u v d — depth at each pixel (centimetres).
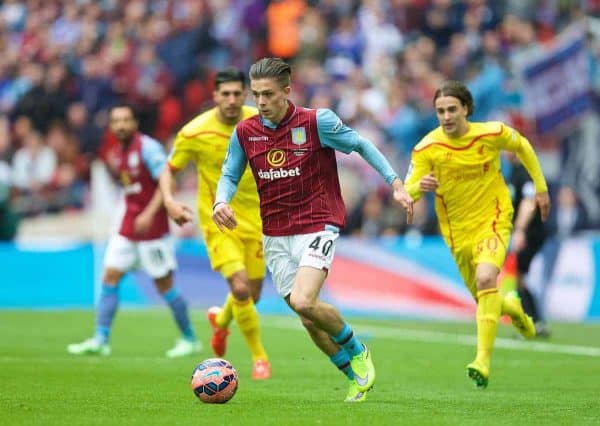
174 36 7344
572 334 4459
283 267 2216
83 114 7194
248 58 7250
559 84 6469
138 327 4659
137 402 2178
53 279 5941
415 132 6400
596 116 6438
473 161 2781
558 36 6562
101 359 3325
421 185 2672
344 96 6662
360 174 6222
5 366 3017
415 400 2308
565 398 2383
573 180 6328
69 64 7431
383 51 6875
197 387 2148
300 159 2181
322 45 7056
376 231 6084
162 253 3578
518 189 3938
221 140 2964
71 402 2177
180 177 6606
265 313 5734
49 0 7781
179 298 3584
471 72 6519
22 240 6688
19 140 7175
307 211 2184
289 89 2177
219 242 2958
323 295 5734
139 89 7256
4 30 7800
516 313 2936
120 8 7588
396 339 4184
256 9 7262
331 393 2450
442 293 5462
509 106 6394
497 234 2764
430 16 6956
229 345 3925
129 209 3600
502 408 2148
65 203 6844
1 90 7481
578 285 5316
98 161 6150
